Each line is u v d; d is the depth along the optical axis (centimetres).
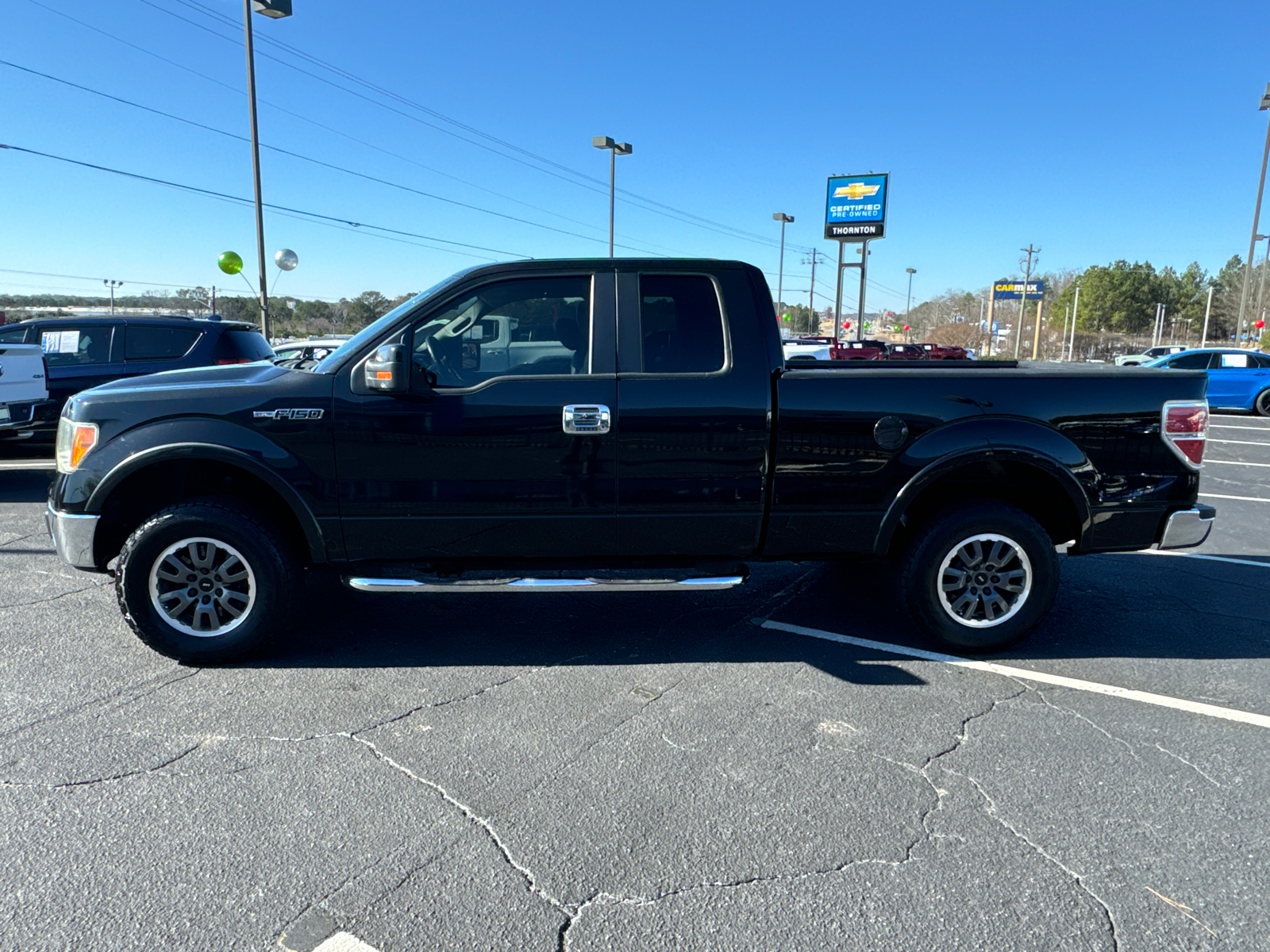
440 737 326
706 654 418
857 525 397
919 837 261
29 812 270
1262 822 271
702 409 381
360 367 373
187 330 907
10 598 493
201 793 283
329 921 221
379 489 378
